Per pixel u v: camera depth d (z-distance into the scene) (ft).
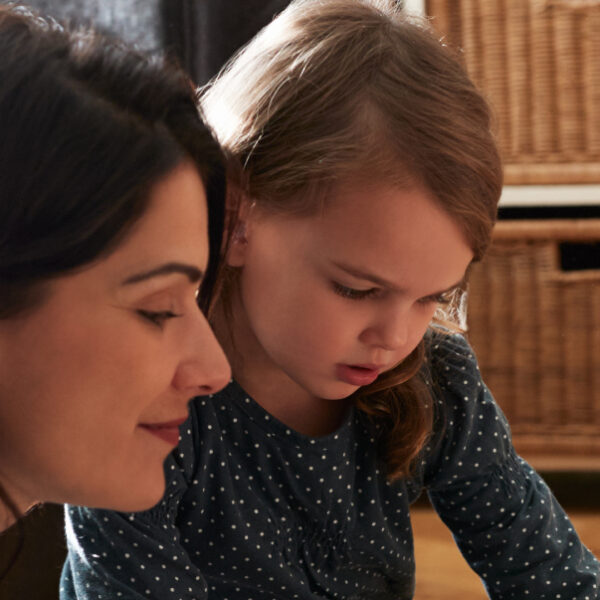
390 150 2.98
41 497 2.28
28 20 2.16
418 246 2.96
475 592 5.98
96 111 2.01
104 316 2.06
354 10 3.32
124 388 2.12
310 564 3.69
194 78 5.85
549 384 7.19
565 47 6.70
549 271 7.03
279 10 5.79
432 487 3.93
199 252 2.16
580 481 7.17
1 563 3.67
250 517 3.54
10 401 2.09
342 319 3.07
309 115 3.10
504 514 3.88
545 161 6.82
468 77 3.24
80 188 1.96
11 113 1.97
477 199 3.02
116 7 5.79
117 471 2.19
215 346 2.24
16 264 1.97
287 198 3.06
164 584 3.26
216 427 3.51
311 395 3.60
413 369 3.52
